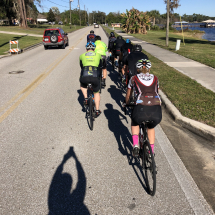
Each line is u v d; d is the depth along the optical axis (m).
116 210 2.63
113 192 2.92
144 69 3.02
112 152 3.84
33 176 3.21
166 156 3.71
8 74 9.48
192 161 3.59
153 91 2.90
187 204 2.71
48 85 7.86
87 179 3.16
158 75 8.80
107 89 7.64
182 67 10.58
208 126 4.41
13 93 6.97
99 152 3.84
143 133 3.21
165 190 2.94
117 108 5.88
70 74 9.47
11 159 3.61
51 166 3.44
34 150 3.88
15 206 2.68
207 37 46.47
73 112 5.54
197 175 3.25
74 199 2.80
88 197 2.83
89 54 4.56
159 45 20.77
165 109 5.69
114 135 4.44
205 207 2.66
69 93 7.00
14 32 36.47
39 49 19.02
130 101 3.36
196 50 16.84
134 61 5.14
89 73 4.39
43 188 2.98
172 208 2.65
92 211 2.61
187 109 5.26
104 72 6.79
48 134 4.44
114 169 3.39
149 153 2.89
